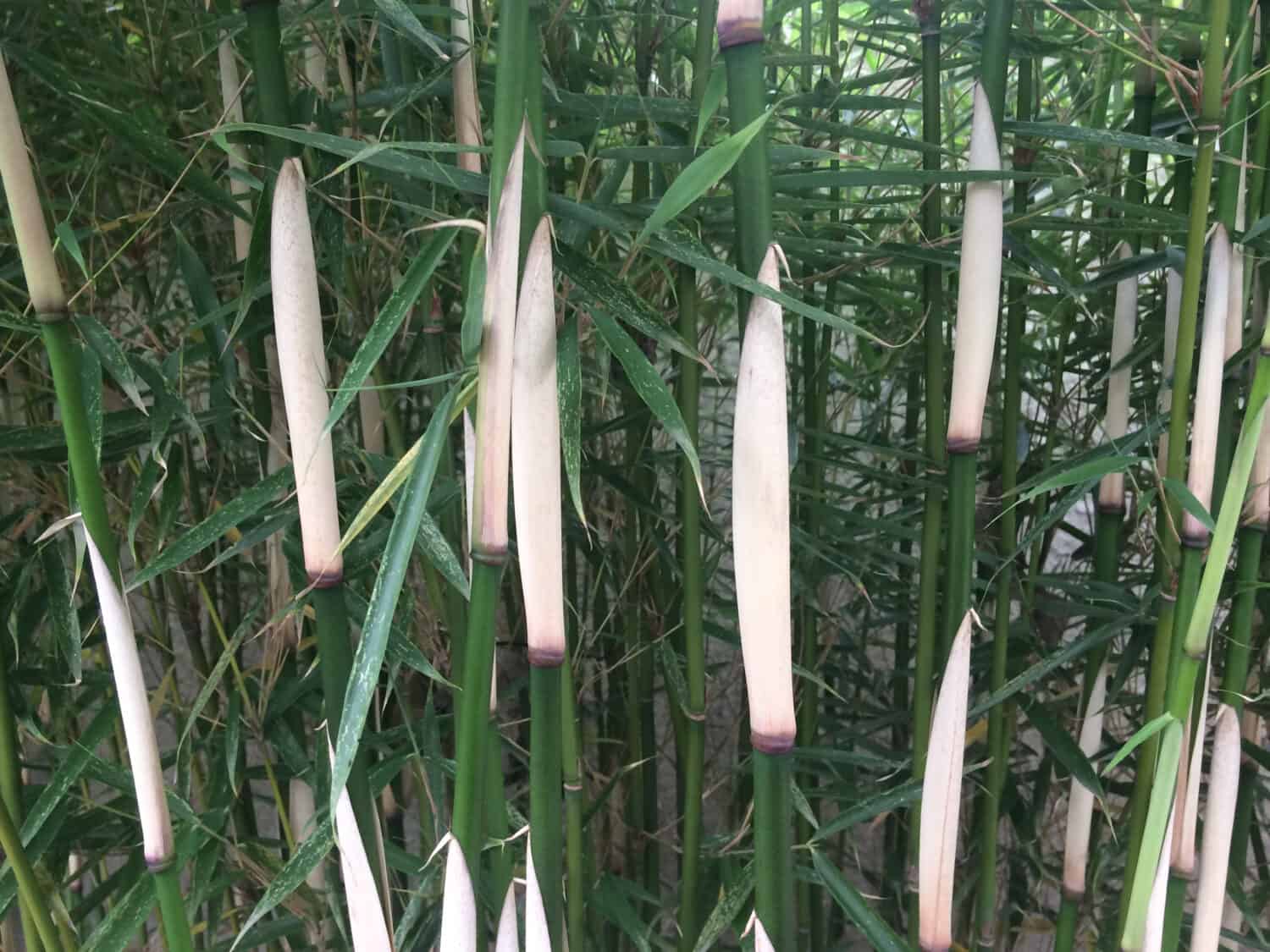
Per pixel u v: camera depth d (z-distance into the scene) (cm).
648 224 34
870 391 88
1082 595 64
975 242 46
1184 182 58
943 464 58
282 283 39
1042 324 91
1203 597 44
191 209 61
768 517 37
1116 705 72
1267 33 49
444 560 47
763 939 42
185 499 75
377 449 63
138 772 46
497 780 49
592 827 79
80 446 42
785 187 46
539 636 41
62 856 64
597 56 70
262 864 60
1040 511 72
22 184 39
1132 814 56
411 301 36
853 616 92
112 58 61
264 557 76
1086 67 71
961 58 64
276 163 39
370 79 69
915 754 59
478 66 50
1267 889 73
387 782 53
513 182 33
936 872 50
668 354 85
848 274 68
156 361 68
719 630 77
